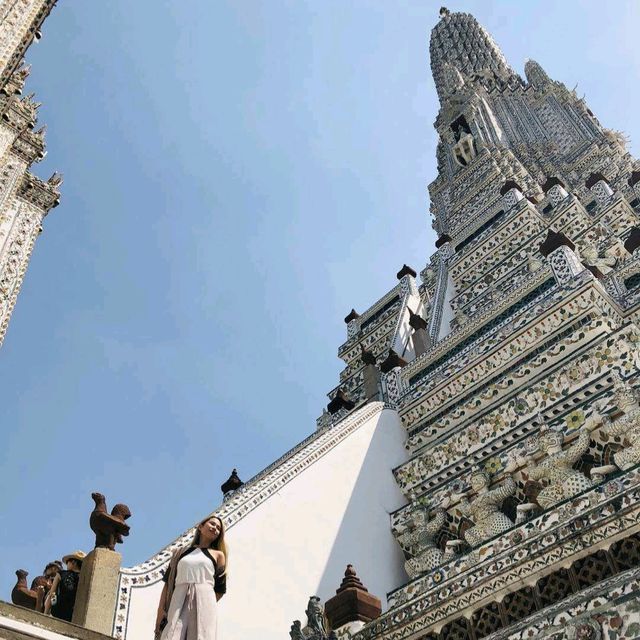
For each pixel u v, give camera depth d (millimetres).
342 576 10734
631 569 6500
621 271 13398
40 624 5789
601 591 6566
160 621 5688
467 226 22344
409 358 18719
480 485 10984
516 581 7324
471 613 7609
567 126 33000
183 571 5707
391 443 13383
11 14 17750
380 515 12047
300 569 10273
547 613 6836
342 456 12281
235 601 9242
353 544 11242
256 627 9227
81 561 8102
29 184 27578
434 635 7848
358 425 13047
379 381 16031
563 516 7926
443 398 13523
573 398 10797
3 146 26797
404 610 8133
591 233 17859
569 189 27250
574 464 10117
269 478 10945
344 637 8430
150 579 8547
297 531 10648
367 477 12406
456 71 39469
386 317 23094
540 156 31375
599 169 27500
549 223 18922
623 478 7629
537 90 38281
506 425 11594
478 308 18812
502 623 7316
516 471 10781
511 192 21344
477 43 47312
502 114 36625
